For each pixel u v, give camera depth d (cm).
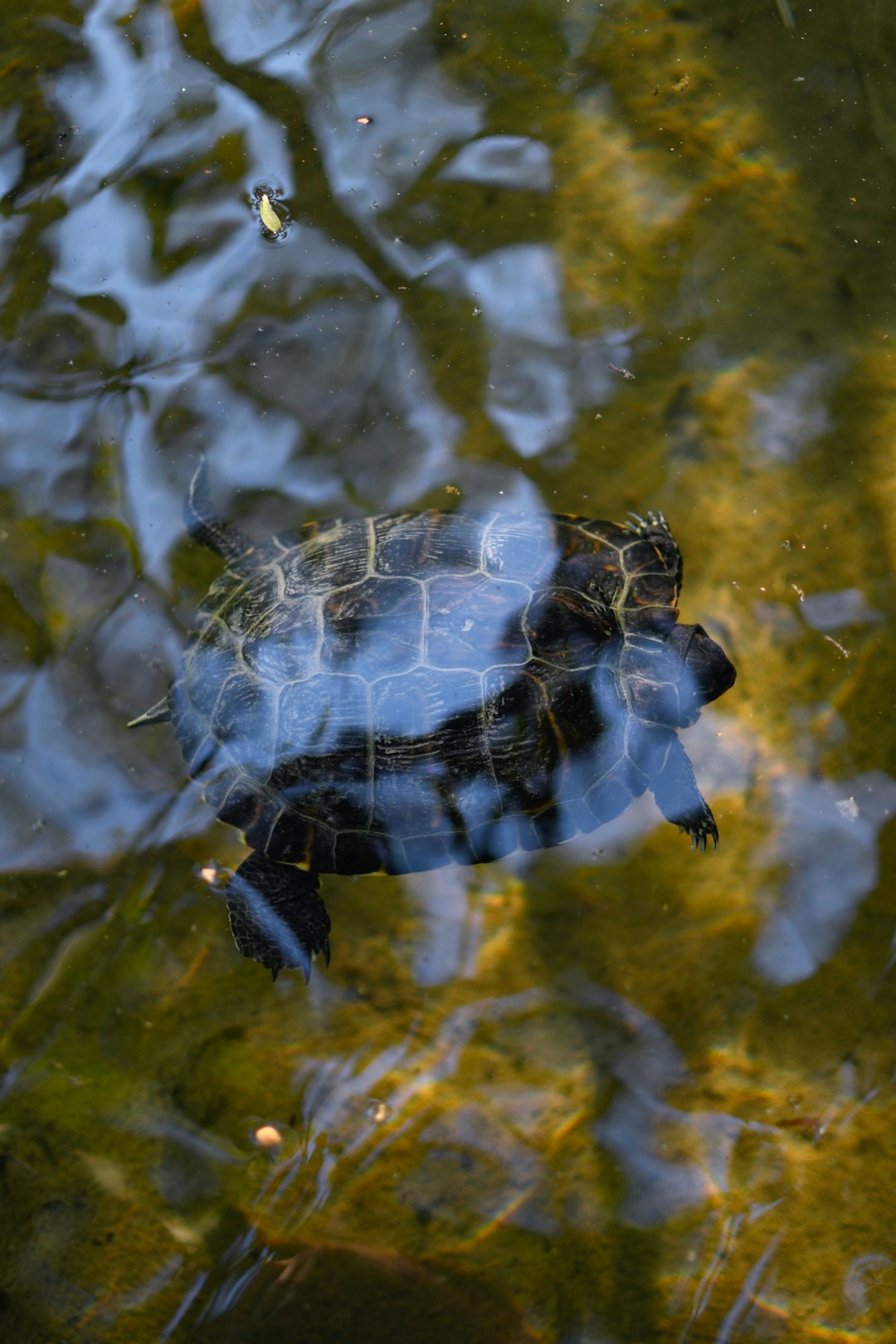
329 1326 112
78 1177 115
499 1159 115
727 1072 116
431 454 125
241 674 118
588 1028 117
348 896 120
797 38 133
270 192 131
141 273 130
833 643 122
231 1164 115
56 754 121
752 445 125
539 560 119
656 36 134
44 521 125
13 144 134
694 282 128
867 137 131
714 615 123
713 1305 112
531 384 127
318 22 136
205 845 120
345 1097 116
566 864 120
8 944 119
